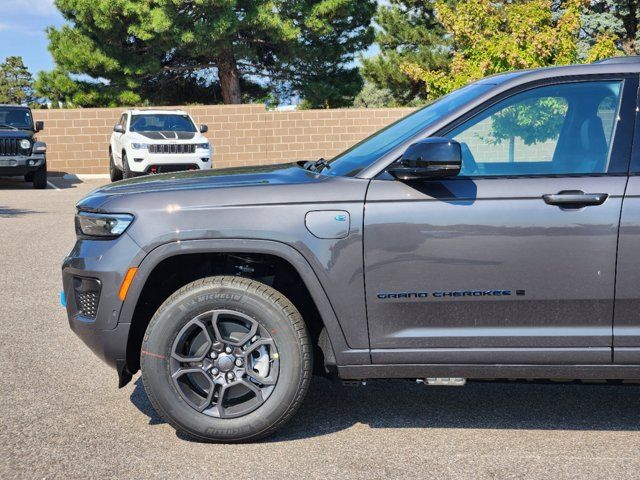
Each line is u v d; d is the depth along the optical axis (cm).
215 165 2591
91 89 3047
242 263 411
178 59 3256
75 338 583
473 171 377
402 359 376
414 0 3756
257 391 380
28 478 348
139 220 380
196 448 381
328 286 373
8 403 446
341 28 3238
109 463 364
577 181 367
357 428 408
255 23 2911
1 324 623
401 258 370
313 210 374
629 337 367
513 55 1738
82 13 2831
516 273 366
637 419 419
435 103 428
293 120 2603
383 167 379
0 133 1867
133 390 470
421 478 346
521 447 381
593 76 383
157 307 408
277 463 363
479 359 373
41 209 1469
